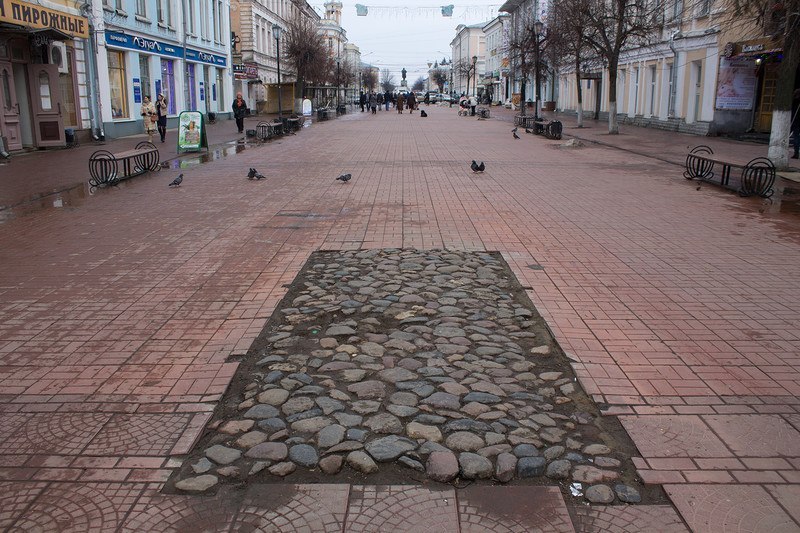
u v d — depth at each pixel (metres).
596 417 3.98
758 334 5.22
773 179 11.69
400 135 27.03
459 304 5.96
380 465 3.47
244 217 9.82
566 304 5.93
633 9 29.25
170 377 4.50
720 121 25.73
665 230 8.96
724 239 8.45
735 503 3.15
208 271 7.01
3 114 18.83
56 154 19.30
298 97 47.34
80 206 10.84
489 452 3.55
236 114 28.17
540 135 26.97
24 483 3.32
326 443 3.65
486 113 42.88
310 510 3.11
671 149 20.83
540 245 8.09
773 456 3.54
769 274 6.87
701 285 6.49
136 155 14.22
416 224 9.28
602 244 8.15
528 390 4.32
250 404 4.12
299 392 4.26
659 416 3.96
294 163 16.73
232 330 5.33
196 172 15.05
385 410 4.03
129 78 27.06
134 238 8.54
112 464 3.48
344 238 8.46
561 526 3.01
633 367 4.62
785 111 14.82
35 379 4.48
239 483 3.33
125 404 4.12
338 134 27.62
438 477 3.35
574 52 31.72
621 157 18.53
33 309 5.85
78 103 23.00
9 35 18.97
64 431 3.81
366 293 6.25
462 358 4.79
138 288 6.43
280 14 61.88
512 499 3.20
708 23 25.97
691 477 3.35
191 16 35.72
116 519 3.05
